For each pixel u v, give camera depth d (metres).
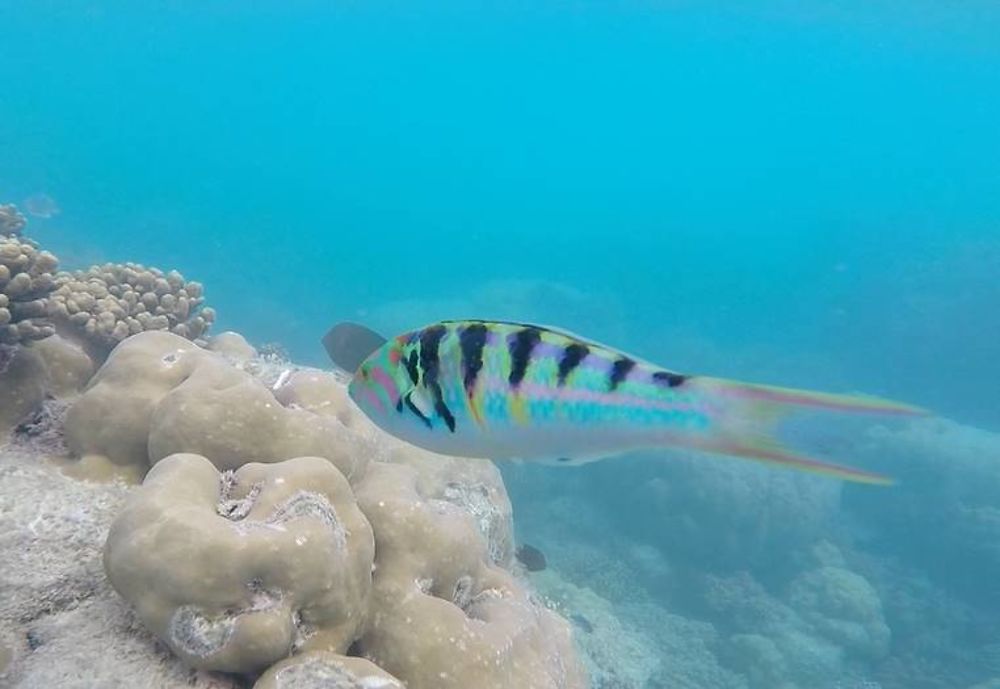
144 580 2.98
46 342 4.83
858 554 18.30
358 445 4.41
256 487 3.55
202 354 4.57
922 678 14.91
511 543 6.87
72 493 3.92
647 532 16.95
